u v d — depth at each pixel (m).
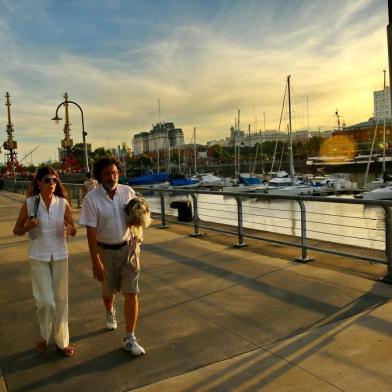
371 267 7.06
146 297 6.16
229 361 4.18
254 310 5.46
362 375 3.79
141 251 9.10
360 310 5.25
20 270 8.07
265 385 3.72
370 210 31.33
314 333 4.68
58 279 4.43
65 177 56.84
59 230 4.39
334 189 47.44
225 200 41.69
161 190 12.00
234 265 7.62
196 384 3.81
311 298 5.75
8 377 4.10
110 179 4.42
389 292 5.82
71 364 4.29
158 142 195.75
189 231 11.52
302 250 7.74
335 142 100.56
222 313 5.42
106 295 5.00
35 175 4.36
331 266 7.27
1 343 4.86
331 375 3.81
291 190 48.78
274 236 10.20
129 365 4.21
